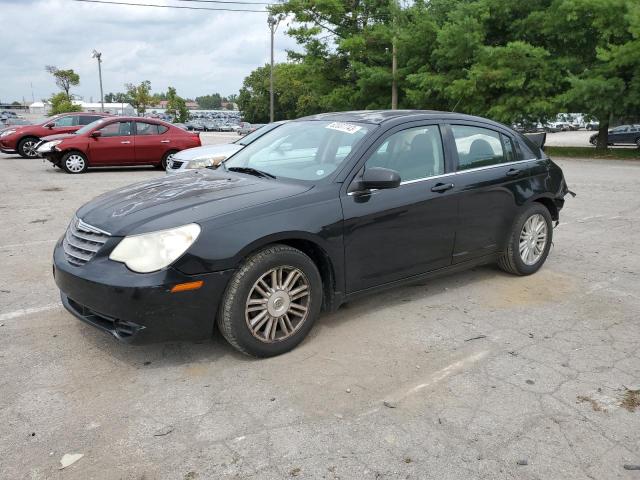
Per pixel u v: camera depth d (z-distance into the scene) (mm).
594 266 5828
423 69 26547
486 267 5754
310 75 32906
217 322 3520
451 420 2951
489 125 5141
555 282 5273
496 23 24719
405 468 2570
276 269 3572
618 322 4301
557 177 5605
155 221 3400
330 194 3869
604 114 21859
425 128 4570
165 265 3250
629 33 20500
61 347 3809
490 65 23188
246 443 2754
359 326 4191
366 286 4125
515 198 5098
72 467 2580
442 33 23828
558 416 2992
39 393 3217
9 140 19531
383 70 28484
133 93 76625
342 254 3896
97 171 15375
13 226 7754
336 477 2512
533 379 3395
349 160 4059
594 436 2816
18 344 3852
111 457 2654
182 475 2527
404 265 4320
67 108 62969
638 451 2703
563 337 4016
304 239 3688
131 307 3219
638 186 12289
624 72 20938
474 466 2586
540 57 22281
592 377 3420
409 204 4230
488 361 3629
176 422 2936
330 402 3127
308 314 3785
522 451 2695
